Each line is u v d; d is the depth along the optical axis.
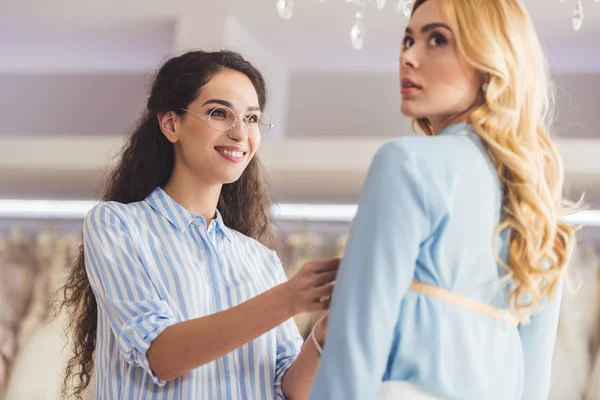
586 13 3.15
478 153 1.26
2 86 4.23
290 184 3.41
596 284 3.33
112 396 1.69
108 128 4.07
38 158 3.42
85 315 1.98
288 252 3.36
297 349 1.93
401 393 1.19
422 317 1.20
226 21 3.37
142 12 3.42
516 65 1.26
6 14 3.53
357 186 3.35
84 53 3.92
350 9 3.20
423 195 1.18
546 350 1.42
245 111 1.85
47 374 3.45
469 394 1.20
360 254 1.17
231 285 1.83
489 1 1.28
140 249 1.72
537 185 1.26
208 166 1.82
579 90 3.64
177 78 1.86
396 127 3.82
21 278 3.71
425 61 1.29
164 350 1.54
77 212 3.93
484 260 1.24
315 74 3.93
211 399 1.71
